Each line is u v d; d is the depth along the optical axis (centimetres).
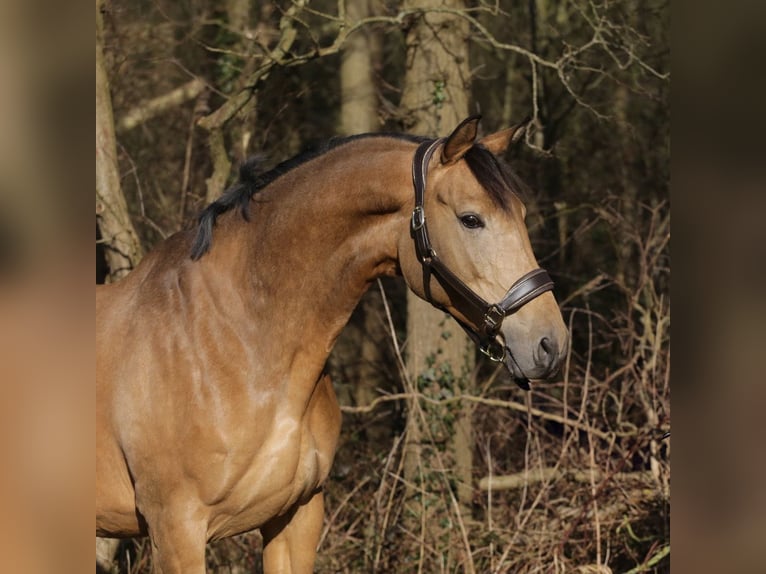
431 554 760
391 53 1375
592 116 1248
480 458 921
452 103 873
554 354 414
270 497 468
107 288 506
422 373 829
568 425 826
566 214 1234
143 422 463
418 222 440
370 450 936
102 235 768
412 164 451
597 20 966
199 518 460
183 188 1038
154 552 472
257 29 1056
